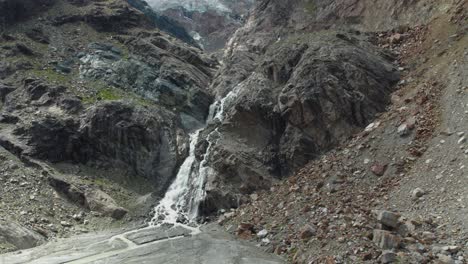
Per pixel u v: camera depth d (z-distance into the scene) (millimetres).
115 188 23109
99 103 25859
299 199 17719
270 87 23250
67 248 17359
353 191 16453
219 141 22359
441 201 13633
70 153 24188
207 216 20750
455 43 19688
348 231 14234
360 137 18875
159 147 24875
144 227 20219
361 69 21047
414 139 16797
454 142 15297
